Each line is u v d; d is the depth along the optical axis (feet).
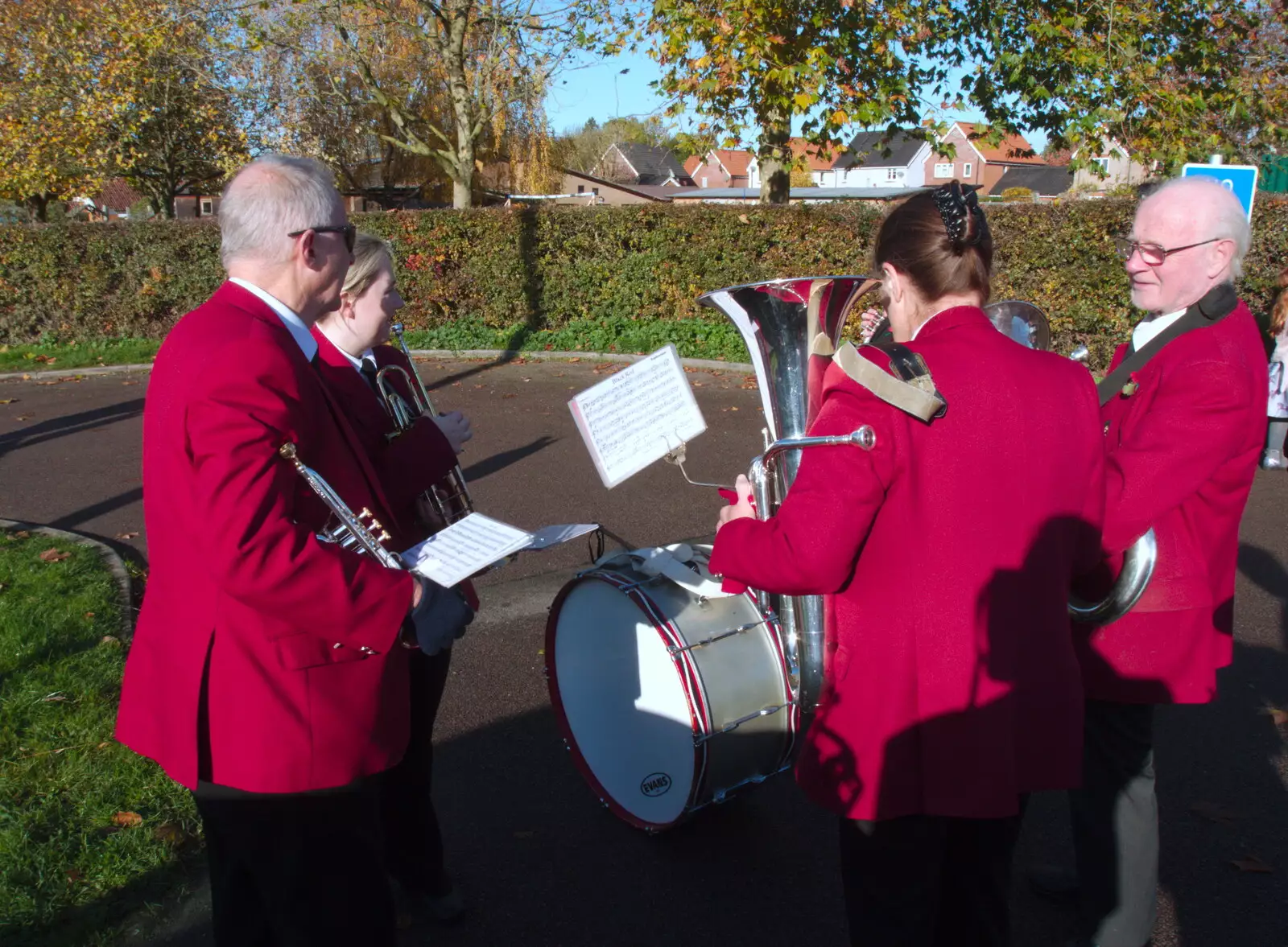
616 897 9.37
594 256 40.96
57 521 20.98
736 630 9.11
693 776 8.94
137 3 59.21
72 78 60.03
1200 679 7.29
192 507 5.36
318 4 52.29
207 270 44.50
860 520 5.36
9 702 11.94
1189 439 6.50
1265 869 9.61
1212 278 6.90
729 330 38.45
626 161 182.09
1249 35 41.22
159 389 5.73
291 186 5.99
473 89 54.19
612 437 7.52
